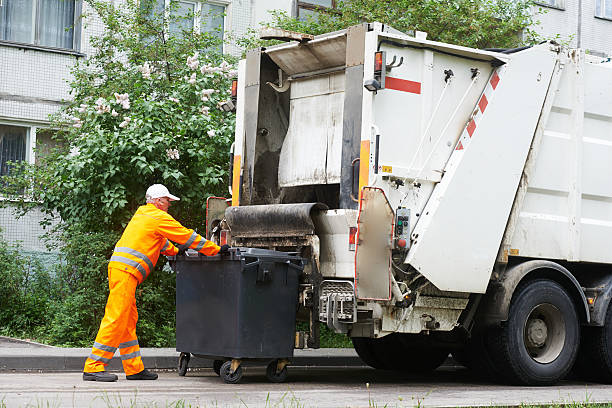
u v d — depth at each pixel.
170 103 12.67
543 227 9.68
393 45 8.80
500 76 9.34
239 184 10.09
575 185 9.89
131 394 7.81
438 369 11.98
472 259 9.05
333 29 15.91
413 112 8.89
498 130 9.29
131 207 12.39
